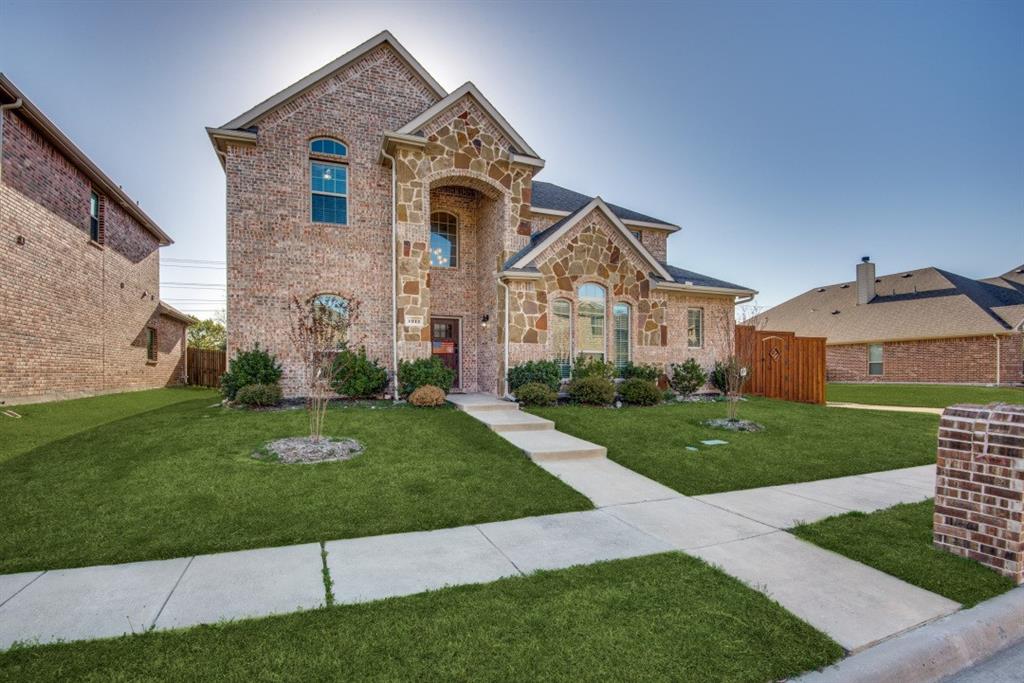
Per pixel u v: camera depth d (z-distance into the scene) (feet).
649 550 14.06
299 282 41.42
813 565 13.07
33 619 9.87
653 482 21.72
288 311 40.86
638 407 39.60
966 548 13.42
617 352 45.37
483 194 47.62
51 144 40.65
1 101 34.60
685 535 15.35
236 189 40.16
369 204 43.96
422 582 11.77
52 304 41.01
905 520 16.67
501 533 15.37
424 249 42.04
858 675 8.34
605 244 44.75
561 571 12.37
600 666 8.33
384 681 7.79
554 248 42.75
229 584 11.57
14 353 36.45
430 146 42.45
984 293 85.25
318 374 26.27
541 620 9.83
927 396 59.82
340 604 10.55
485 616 9.97
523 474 21.62
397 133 40.73
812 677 8.23
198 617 9.98
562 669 8.22
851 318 92.32
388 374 42.78
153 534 14.55
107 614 10.09
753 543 14.69
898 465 25.71
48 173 40.40
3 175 35.12
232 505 16.87
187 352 73.87
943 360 76.28
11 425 29.50
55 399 41.29
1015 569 12.17
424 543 14.43
